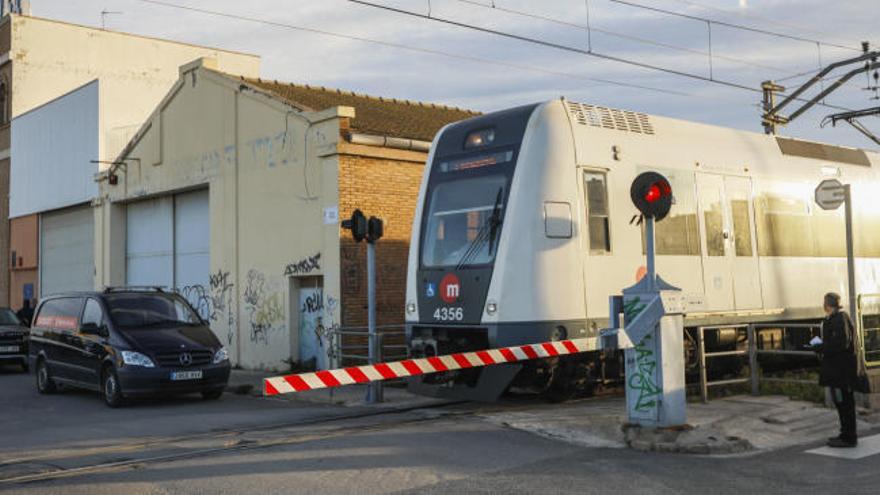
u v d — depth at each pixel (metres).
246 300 19.19
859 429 9.81
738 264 13.16
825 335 8.84
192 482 7.40
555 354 9.86
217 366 13.74
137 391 13.02
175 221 22.44
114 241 24.52
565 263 10.84
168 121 22.03
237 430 10.33
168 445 9.34
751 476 7.41
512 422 9.91
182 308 14.80
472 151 11.59
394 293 17.28
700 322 12.30
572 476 7.37
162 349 13.30
